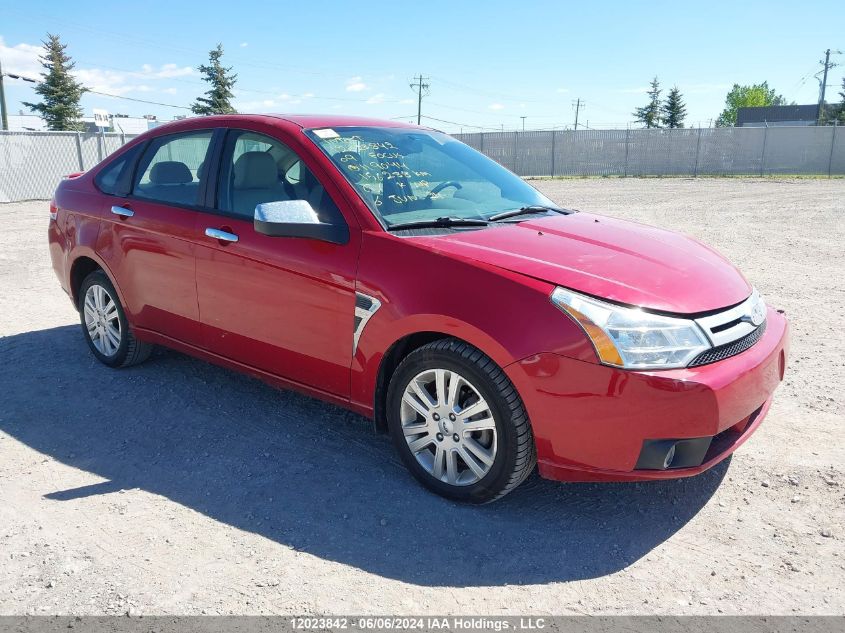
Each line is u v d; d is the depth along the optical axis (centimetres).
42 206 1742
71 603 253
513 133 3459
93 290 481
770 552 285
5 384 461
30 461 360
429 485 328
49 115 5100
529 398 284
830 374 478
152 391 450
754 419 317
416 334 322
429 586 265
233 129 398
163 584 264
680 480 342
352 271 327
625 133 3391
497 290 292
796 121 6781
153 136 446
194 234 393
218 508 318
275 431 396
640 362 271
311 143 364
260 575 270
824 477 339
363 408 342
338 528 303
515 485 304
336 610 251
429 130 452
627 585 266
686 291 300
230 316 384
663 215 1504
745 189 2353
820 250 993
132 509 317
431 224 341
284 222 324
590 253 322
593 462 282
